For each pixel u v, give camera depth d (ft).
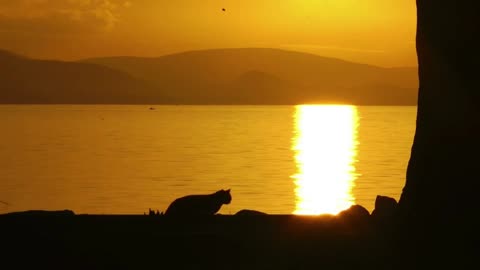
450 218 52.80
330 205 222.07
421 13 54.95
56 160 375.86
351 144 527.81
